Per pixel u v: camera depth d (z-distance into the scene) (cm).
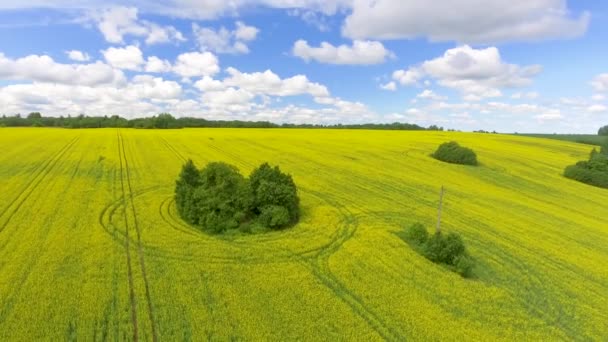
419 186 4522
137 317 1600
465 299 1948
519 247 2761
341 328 1612
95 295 1747
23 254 2125
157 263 2141
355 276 2128
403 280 2105
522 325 1764
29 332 1465
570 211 4031
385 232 2833
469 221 3294
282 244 2533
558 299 2048
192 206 2752
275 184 2867
